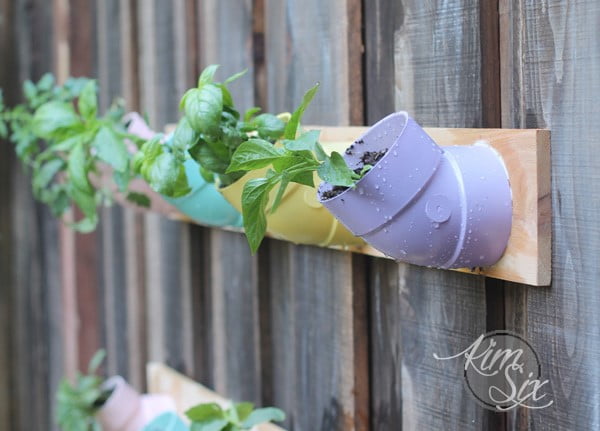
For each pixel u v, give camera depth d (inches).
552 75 47.6
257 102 65.1
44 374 99.8
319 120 59.8
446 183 46.6
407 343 55.4
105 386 76.6
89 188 62.4
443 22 52.3
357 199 46.3
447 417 53.3
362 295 58.2
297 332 62.7
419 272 54.6
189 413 60.6
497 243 47.9
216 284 70.1
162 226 76.2
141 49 77.1
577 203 46.7
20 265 103.3
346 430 59.0
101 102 84.7
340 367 59.3
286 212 52.5
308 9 60.3
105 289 86.4
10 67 101.8
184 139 52.3
